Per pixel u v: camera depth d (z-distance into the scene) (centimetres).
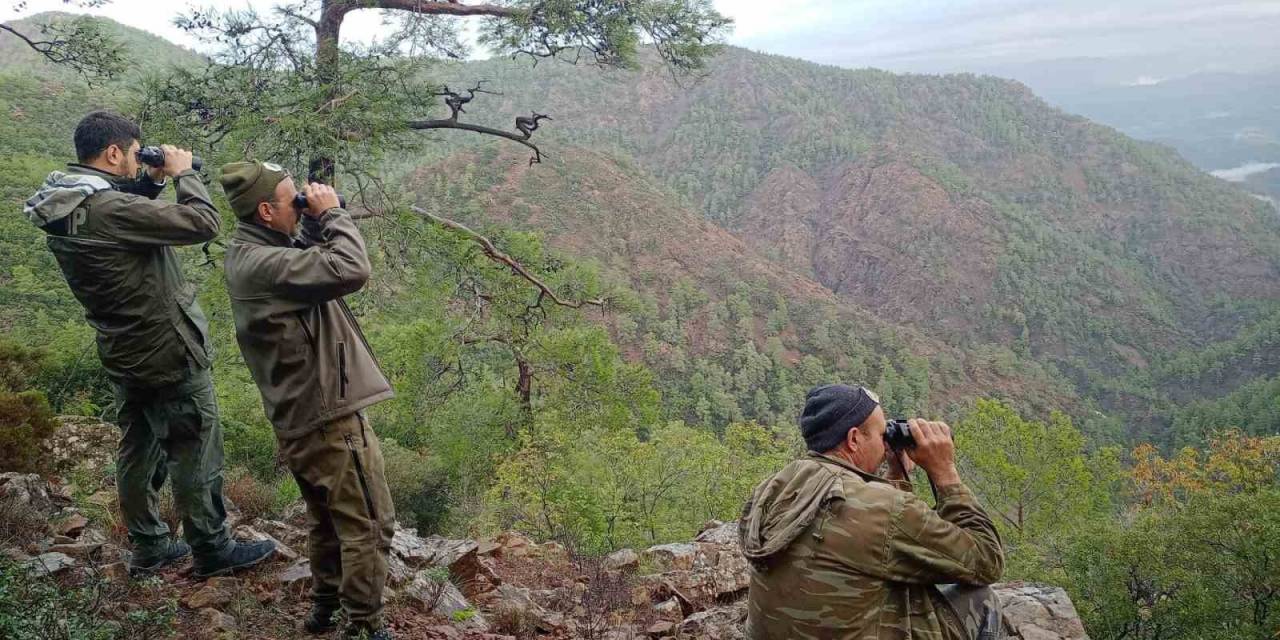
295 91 904
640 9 1022
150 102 899
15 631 217
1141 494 2883
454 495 1341
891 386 13250
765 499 211
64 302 1720
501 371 1800
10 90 5022
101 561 337
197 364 309
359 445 265
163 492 423
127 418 320
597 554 547
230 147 870
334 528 286
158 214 281
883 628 186
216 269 930
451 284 1150
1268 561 905
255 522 436
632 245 15800
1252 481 2100
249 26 930
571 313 1373
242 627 290
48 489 428
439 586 357
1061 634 305
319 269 247
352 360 266
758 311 14950
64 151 4188
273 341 252
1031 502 2094
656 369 11731
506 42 1027
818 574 189
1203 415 15150
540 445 1470
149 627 252
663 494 1220
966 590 203
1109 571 981
